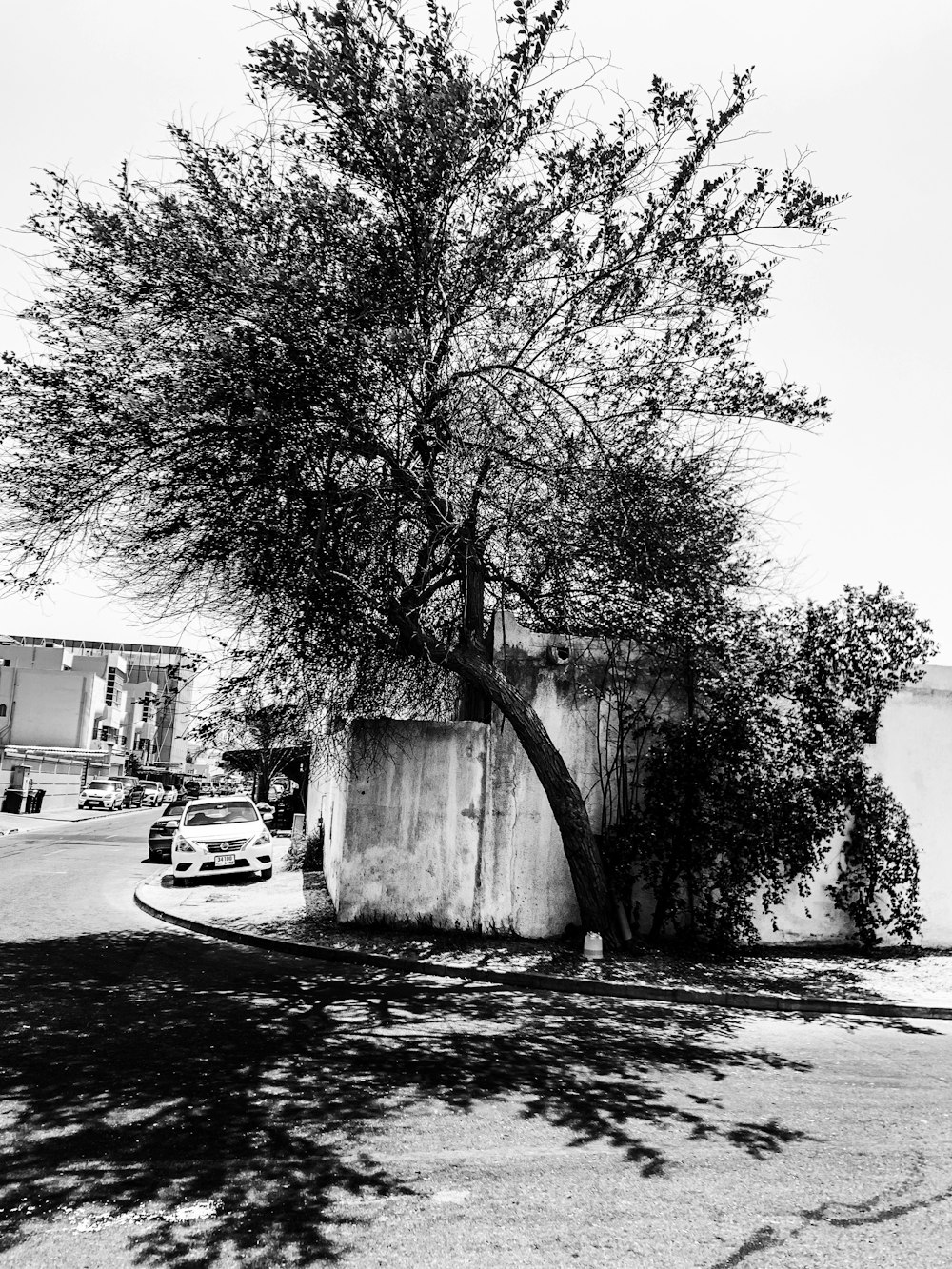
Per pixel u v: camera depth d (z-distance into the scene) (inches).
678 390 421.7
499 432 405.4
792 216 378.3
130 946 430.9
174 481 393.1
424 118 348.5
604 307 397.7
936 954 467.2
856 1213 162.2
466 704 523.8
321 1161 175.8
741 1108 223.5
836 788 458.9
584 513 419.2
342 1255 139.7
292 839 997.8
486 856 461.1
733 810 441.4
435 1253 141.4
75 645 3543.3
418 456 423.5
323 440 382.0
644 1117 212.2
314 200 360.5
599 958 416.8
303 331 354.9
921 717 494.0
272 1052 252.8
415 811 469.1
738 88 364.8
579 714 470.6
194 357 368.8
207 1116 198.7
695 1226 154.4
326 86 345.1
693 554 443.5
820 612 480.1
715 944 446.3
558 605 480.1
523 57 354.0
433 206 373.4
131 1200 156.1
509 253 388.5
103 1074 226.7
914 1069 273.7
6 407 369.4
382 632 454.9
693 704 475.5
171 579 441.1
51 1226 146.3
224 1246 141.3
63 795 2005.4
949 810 492.4
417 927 462.3
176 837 692.1
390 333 378.0
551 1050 272.4
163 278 358.6
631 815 455.2
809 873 456.4
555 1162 180.7
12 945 420.5
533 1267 138.1
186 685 466.0
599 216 390.9
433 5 341.7
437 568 466.9
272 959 412.8
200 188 356.2
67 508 389.4
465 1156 182.2
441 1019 306.7
